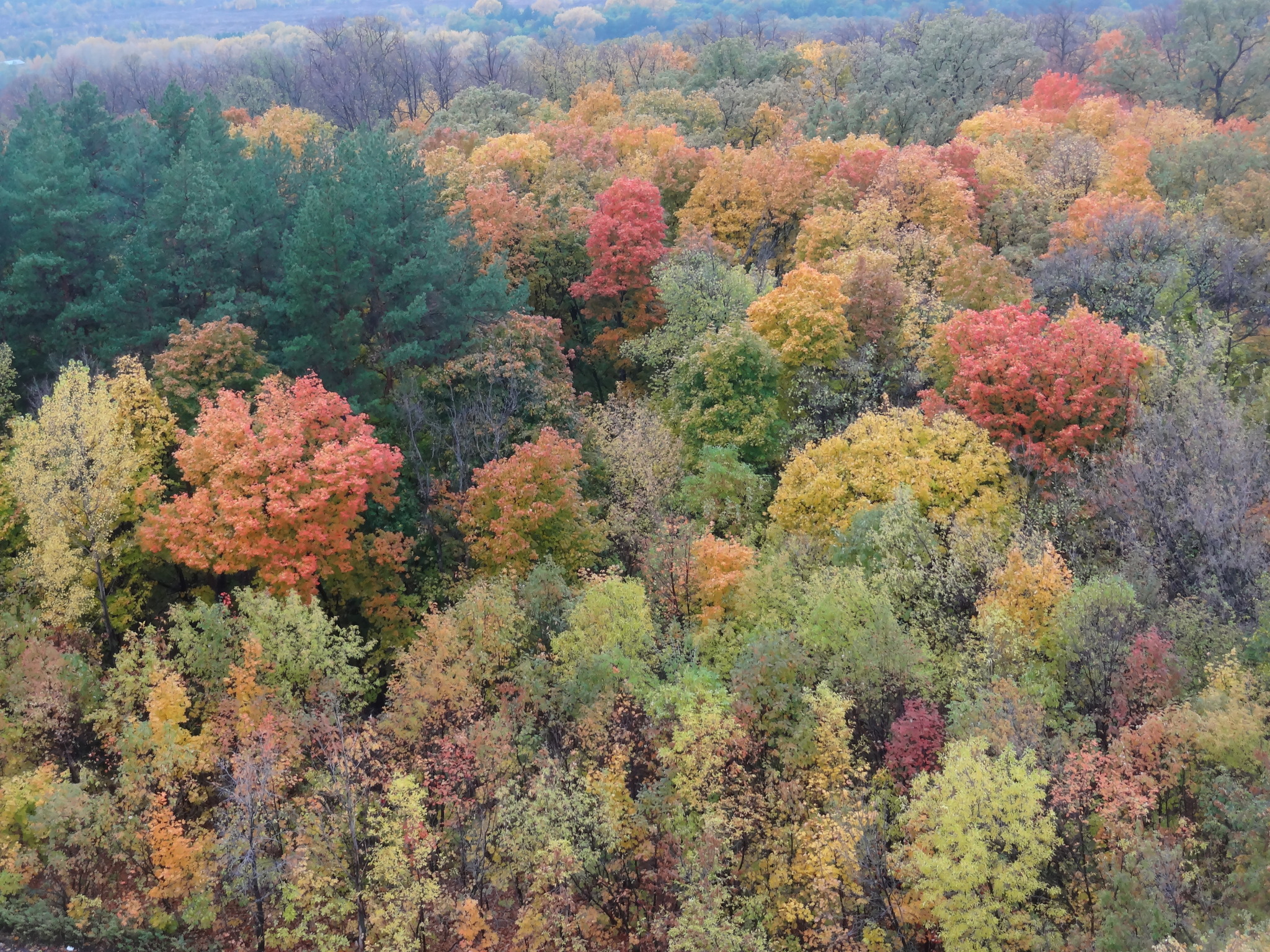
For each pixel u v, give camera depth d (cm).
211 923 2931
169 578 4153
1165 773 2611
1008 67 10456
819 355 5181
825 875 2569
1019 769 2453
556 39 16262
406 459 4609
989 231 6912
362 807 2980
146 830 2947
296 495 3744
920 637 3422
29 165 4912
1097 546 3884
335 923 2994
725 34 14500
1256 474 3659
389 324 4828
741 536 4447
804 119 9638
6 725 3005
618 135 8600
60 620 3488
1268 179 6106
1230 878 2333
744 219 7181
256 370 4434
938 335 4844
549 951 2772
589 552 4362
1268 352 5100
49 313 4738
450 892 2923
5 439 3912
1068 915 2527
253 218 5344
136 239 4812
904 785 2934
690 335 5659
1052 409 4119
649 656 3506
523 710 3297
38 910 2745
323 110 11631
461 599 3997
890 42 12162
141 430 4025
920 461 4119
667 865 2873
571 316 6700
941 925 2648
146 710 3322
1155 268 5222
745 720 3031
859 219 6384
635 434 4956
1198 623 3162
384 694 3966
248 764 2794
